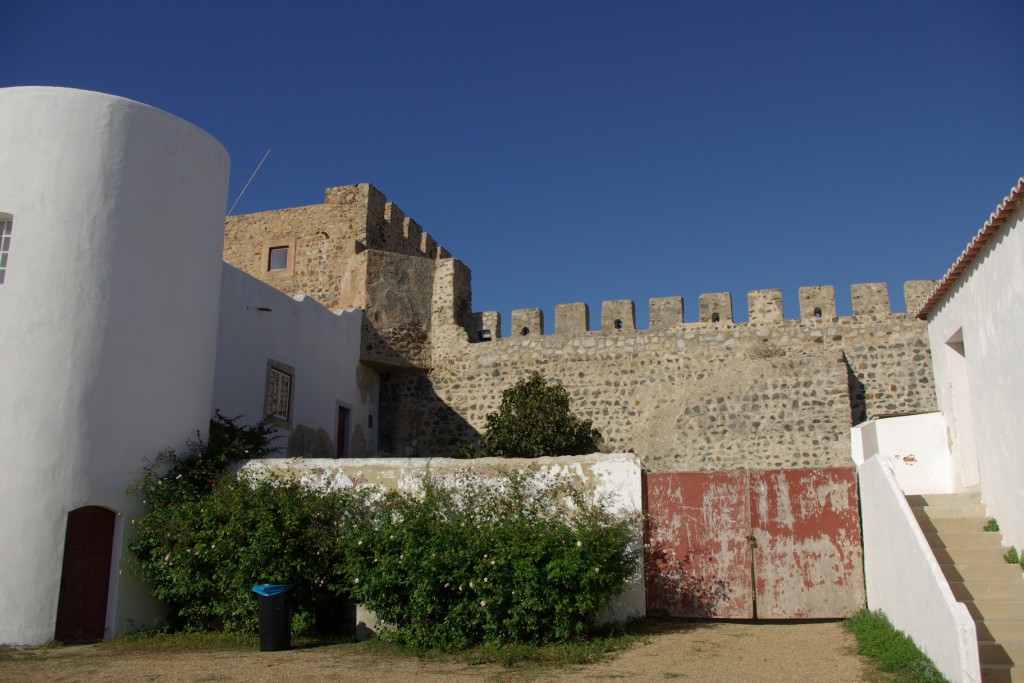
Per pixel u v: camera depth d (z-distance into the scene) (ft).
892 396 64.95
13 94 41.37
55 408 38.42
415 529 35.29
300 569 37.11
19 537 37.17
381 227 83.82
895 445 46.78
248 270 83.41
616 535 35.78
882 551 34.63
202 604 39.83
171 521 38.65
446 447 74.54
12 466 37.60
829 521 38.55
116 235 41.09
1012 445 34.30
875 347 66.33
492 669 30.81
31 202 40.09
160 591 39.37
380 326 75.31
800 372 65.62
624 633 35.81
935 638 27.61
